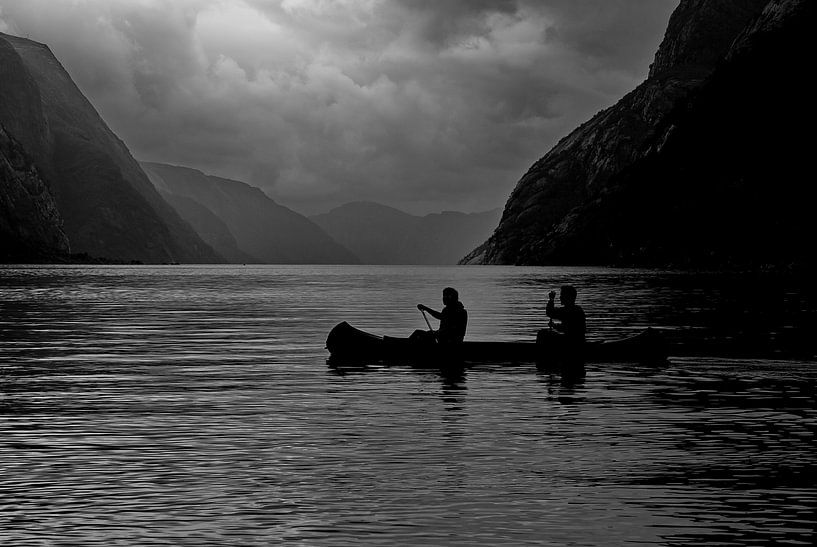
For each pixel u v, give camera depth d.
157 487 12.26
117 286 106.25
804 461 13.71
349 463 13.61
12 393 20.98
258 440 15.37
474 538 10.07
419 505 11.34
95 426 16.73
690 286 89.94
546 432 16.02
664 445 14.89
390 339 26.62
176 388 21.73
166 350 31.53
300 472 13.05
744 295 69.75
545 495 11.80
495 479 12.62
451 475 12.86
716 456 14.06
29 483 12.48
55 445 15.02
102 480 12.64
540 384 22.05
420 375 23.78
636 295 72.31
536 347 25.86
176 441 15.31
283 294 85.69
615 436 15.63
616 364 25.80
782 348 30.28
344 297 78.69
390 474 12.92
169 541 9.99
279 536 10.16
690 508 11.20
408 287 106.69
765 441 15.18
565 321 26.00
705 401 19.44
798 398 19.88
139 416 17.81
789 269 147.25
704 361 26.58
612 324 41.75
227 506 11.33
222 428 16.50
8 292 84.56
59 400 19.89
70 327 42.25
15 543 9.94
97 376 24.09
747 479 12.60
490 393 20.64
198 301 70.50
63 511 11.13
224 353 30.33
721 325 40.53
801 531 10.30
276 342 34.81
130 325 43.84
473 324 43.84
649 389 21.22
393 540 10.01
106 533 10.27
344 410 18.42
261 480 12.61
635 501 11.51
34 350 31.36
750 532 10.27
